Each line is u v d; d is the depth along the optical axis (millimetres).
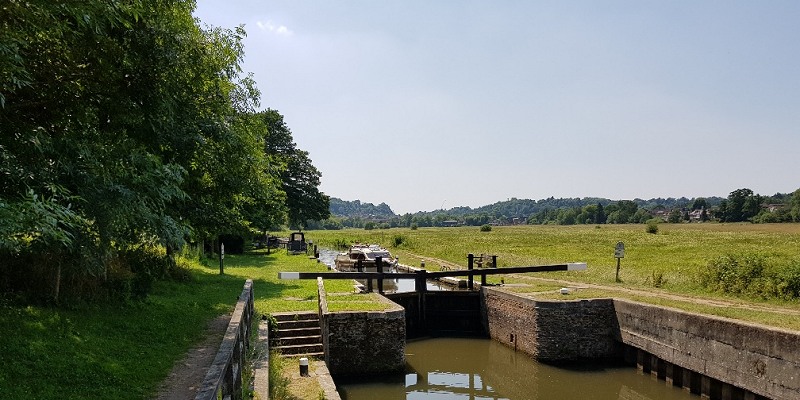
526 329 16781
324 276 19000
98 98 8453
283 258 36406
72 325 8984
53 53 7855
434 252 42906
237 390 7398
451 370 16062
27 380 6504
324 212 55531
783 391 10242
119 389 6902
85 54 7895
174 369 8125
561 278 23500
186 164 13156
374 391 13719
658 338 14000
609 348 16203
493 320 19531
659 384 14094
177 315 11930
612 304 16219
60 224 7738
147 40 9203
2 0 5926
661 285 19484
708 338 12219
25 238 8773
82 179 8094
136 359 8273
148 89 9227
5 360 6836
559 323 15953
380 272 20531
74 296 10320
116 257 12336
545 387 14234
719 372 11867
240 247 40719
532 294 17594
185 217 15531
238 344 7930
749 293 16344
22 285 9562
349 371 14180
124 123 9156
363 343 14281
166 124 10602
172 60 9633
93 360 7691
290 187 52594
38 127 7668
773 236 51062
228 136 14922
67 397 6320
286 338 14219
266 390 8844
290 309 15906
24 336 7770
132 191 8805
